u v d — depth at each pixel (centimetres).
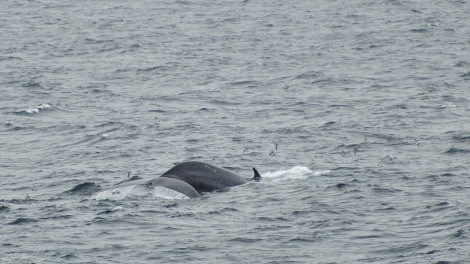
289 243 7794
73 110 17450
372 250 7544
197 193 9488
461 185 9944
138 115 16662
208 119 16025
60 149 13525
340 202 9206
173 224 8431
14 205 9388
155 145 13475
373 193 9594
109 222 8519
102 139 14188
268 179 10388
